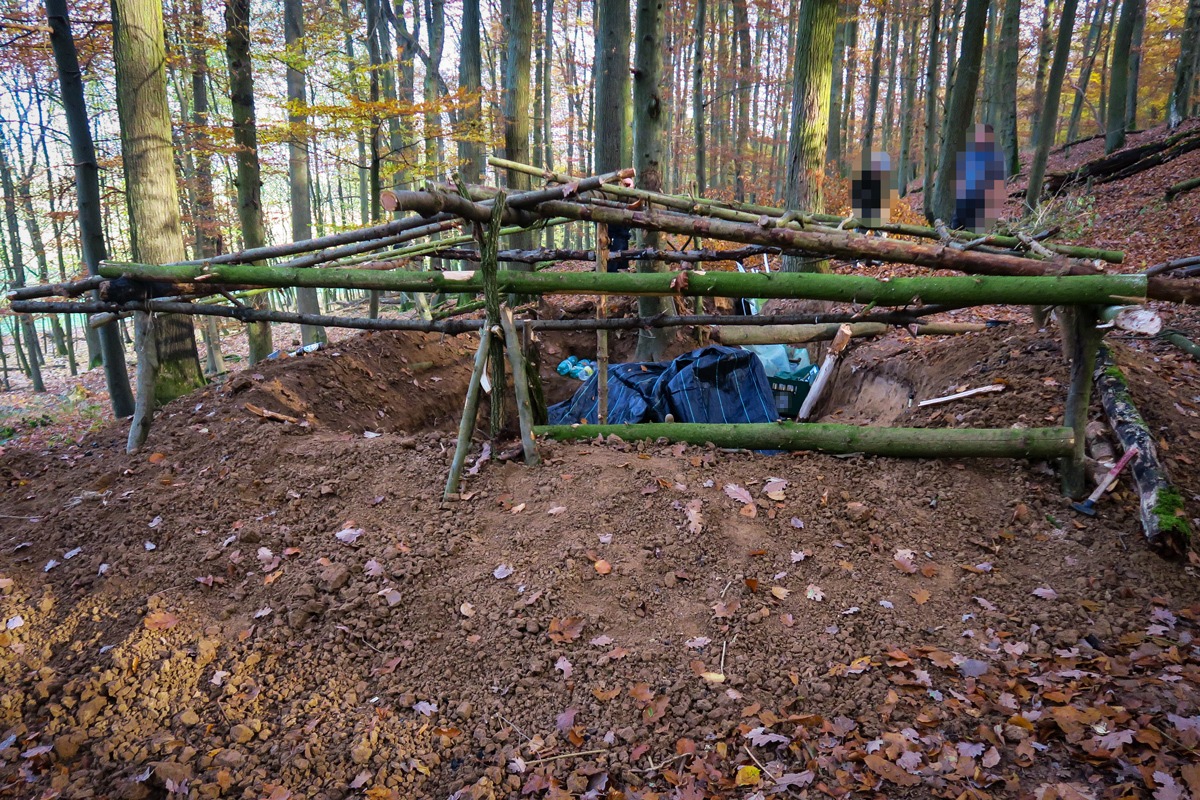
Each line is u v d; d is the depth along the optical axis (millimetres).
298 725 2666
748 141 27281
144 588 3287
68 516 3873
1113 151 17484
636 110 6984
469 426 3922
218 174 14031
